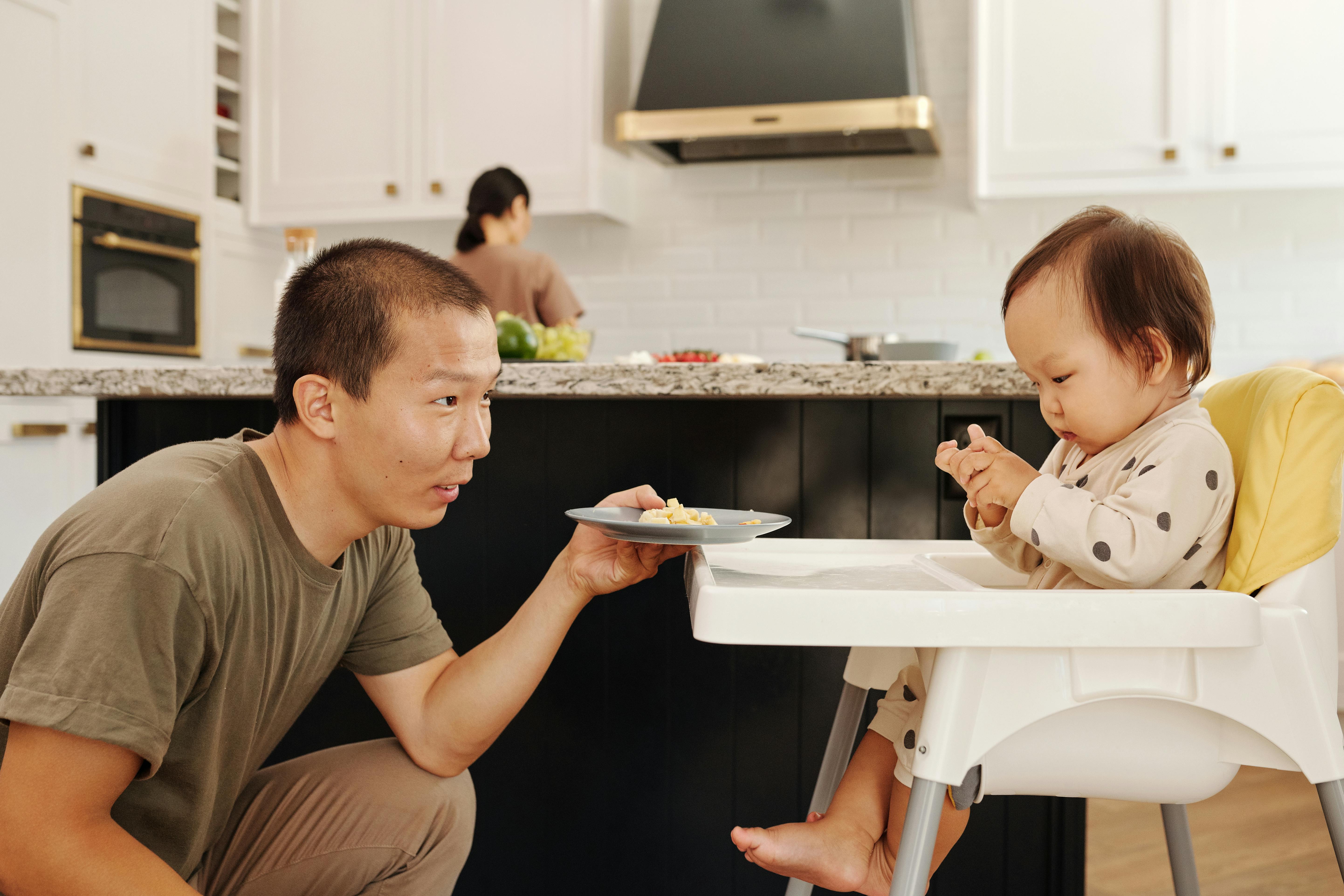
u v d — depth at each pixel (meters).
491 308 0.80
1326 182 2.67
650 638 1.36
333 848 0.95
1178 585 0.75
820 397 1.31
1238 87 2.71
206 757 0.76
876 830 0.85
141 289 2.99
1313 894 1.54
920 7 3.20
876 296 3.27
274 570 0.78
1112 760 0.68
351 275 0.74
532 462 1.41
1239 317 3.02
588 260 3.46
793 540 0.94
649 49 3.03
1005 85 2.85
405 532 0.99
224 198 3.49
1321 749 0.65
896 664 0.94
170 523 0.69
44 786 0.63
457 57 3.22
